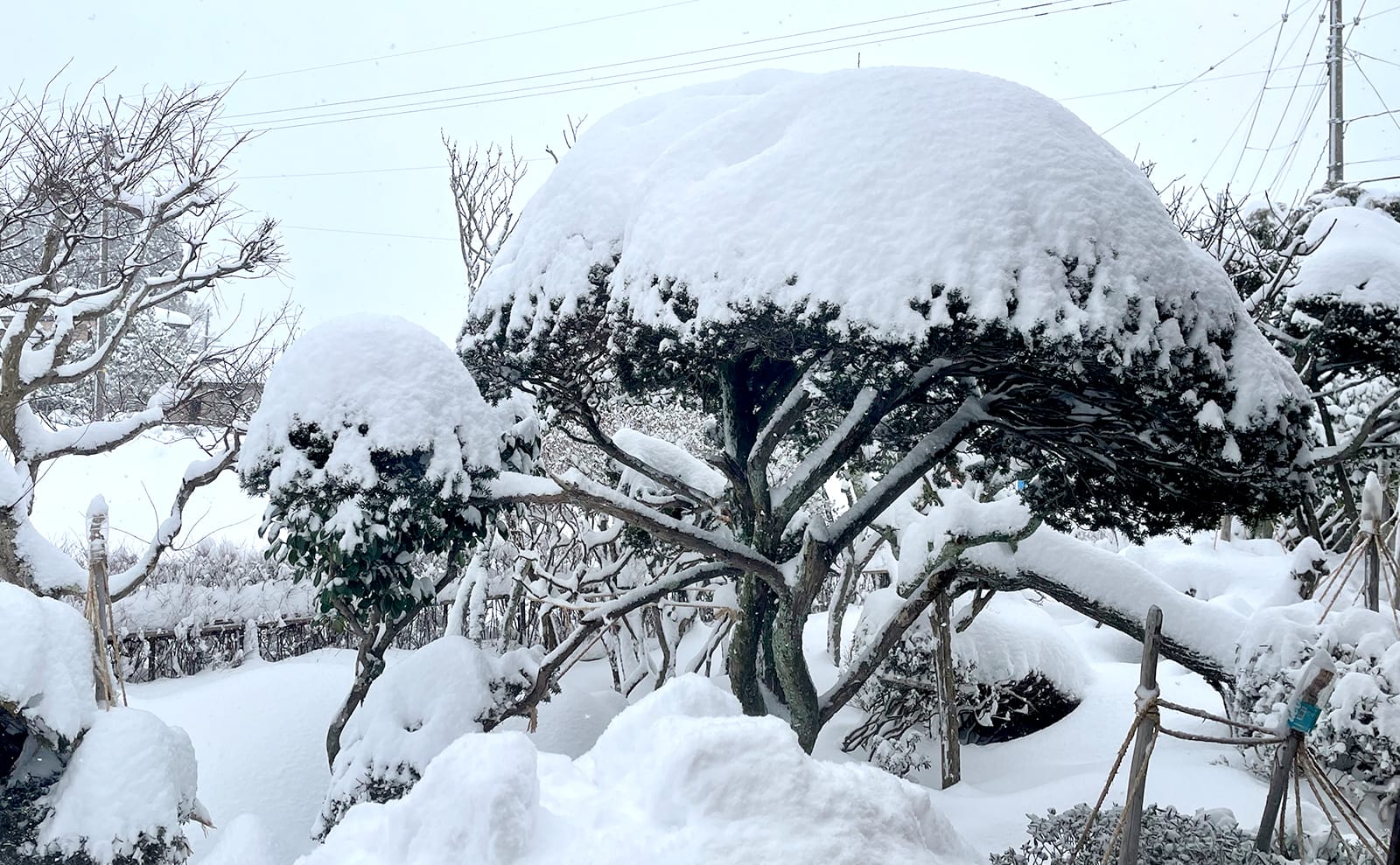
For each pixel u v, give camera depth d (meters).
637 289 8.16
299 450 9.23
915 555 10.48
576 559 15.34
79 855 7.12
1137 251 7.04
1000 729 12.61
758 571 9.94
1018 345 6.72
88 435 13.11
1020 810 8.79
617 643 15.02
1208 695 12.48
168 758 7.75
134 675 15.94
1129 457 8.10
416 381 9.45
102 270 15.23
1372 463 15.18
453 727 9.84
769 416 10.73
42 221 14.32
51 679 7.51
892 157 7.43
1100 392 7.28
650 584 11.26
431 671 10.26
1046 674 12.31
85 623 8.10
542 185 10.66
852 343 6.95
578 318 9.15
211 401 16.00
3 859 7.11
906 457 9.64
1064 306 6.67
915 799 3.49
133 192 13.98
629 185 9.48
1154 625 5.41
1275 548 17.88
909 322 6.76
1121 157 7.94
